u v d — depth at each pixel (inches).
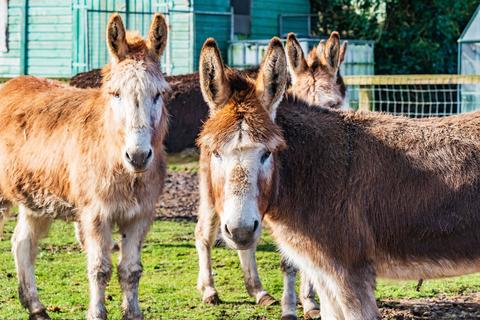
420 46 798.5
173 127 524.7
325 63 286.5
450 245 191.3
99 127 230.2
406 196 191.3
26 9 804.0
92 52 758.5
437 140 194.2
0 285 285.4
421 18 812.6
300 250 194.7
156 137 225.1
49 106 250.8
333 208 190.7
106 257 231.3
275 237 200.4
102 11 744.3
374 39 807.7
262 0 826.8
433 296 277.1
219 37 781.3
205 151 208.8
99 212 230.5
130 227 236.5
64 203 243.9
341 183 191.9
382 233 192.7
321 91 280.7
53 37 796.6
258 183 172.9
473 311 258.4
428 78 449.1
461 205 189.6
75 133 236.8
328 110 204.1
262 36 832.3
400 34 805.2
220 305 264.8
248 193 170.6
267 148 173.6
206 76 181.9
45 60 802.2
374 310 190.9
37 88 266.1
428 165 191.6
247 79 187.9
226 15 782.5
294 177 193.8
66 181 238.4
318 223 191.2
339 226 190.2
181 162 518.9
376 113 203.9
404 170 192.1
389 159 193.2
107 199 229.3
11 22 812.0
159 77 226.1
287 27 853.8
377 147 194.5
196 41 758.5
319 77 283.7
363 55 736.3
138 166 217.0
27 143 249.4
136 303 235.9
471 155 191.6
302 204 192.7
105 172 227.8
